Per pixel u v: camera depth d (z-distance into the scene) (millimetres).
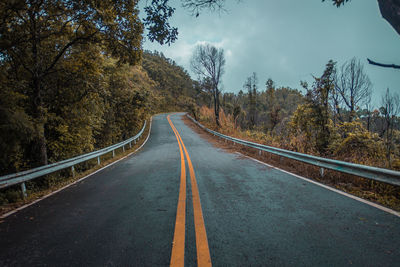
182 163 8773
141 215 3521
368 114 11062
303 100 11070
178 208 3762
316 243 2518
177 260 2223
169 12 5164
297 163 7809
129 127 22406
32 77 7625
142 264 2182
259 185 5199
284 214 3398
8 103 5961
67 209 4055
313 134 10789
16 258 2395
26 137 6109
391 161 5477
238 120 30641
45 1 6527
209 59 27594
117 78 16734
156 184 5594
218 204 3920
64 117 9508
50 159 9188
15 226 3350
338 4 3164
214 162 8875
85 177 7215
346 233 2746
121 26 7633
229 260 2201
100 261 2270
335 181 5422
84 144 10859
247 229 2906
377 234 2703
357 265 2090
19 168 7809
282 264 2125
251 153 11578
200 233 2812
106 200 4480
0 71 6820
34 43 7258
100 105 11547
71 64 8320
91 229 3082
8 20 6562
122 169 8305
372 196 4180
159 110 67688
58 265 2230
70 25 7996
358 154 6973
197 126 34062
